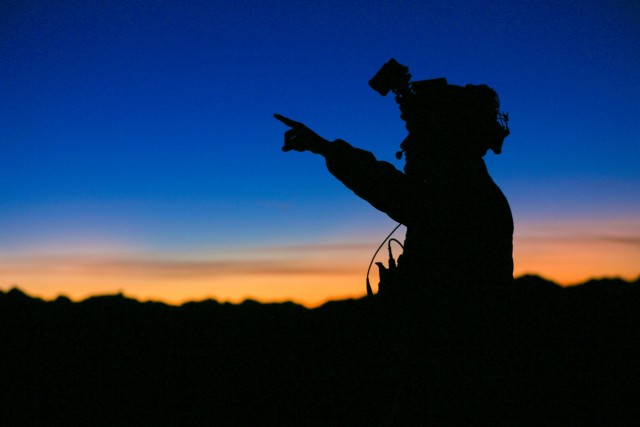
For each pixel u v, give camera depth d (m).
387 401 4.09
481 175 2.69
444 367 2.51
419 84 2.81
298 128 2.76
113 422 4.22
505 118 2.85
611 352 4.43
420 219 2.62
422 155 2.70
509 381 2.53
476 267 2.56
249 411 4.40
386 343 2.66
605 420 3.28
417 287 2.59
